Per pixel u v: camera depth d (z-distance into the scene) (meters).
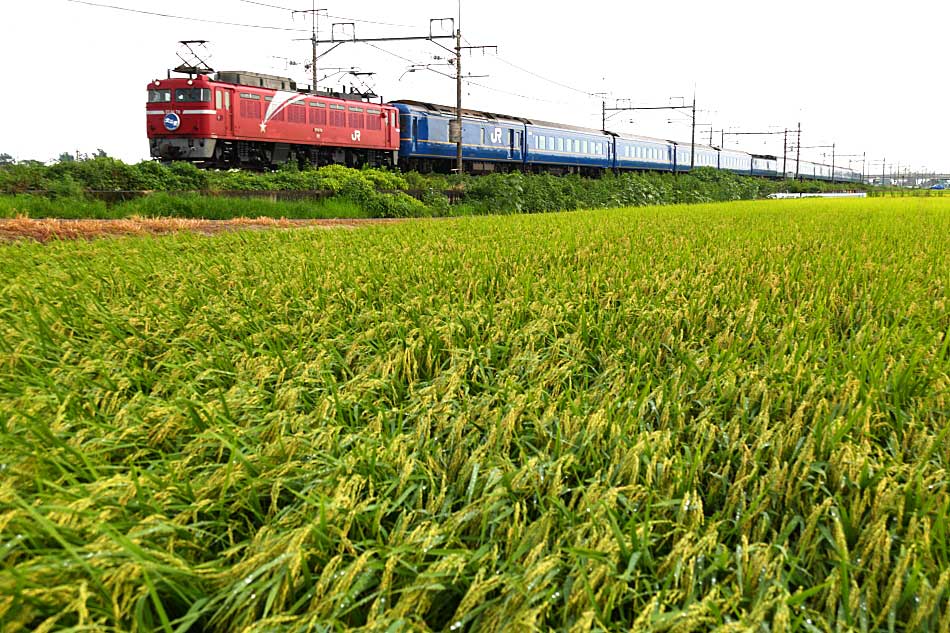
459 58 37.09
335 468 3.00
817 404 3.78
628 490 2.88
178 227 15.37
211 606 2.17
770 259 9.14
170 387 4.23
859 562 2.49
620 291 6.81
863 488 2.97
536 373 4.54
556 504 2.73
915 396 4.05
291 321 5.89
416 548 2.49
